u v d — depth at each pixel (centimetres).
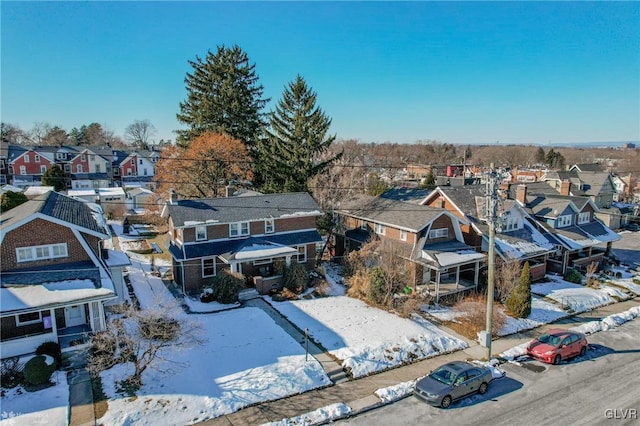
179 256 2781
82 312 2177
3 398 1562
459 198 3512
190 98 4934
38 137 12519
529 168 10644
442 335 2325
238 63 4997
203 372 1788
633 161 11550
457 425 1538
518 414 1614
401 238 3222
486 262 3191
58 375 1728
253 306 2628
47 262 2138
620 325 2645
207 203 3062
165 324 1862
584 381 1895
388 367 1984
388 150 13650
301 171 4362
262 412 1584
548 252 3456
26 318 2005
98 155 7819
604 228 4169
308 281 2991
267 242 3050
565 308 2880
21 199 3288
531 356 2150
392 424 1543
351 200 4144
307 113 4425
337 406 1631
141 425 1452
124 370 1766
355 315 2516
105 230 2523
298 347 2062
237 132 4928
